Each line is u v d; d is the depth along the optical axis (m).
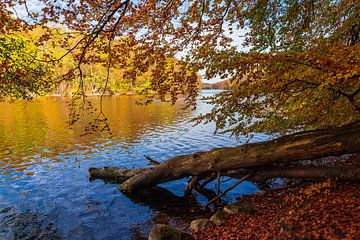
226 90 8.27
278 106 8.19
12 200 10.95
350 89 7.61
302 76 6.59
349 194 7.21
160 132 26.17
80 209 10.17
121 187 11.73
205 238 7.07
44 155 18.05
